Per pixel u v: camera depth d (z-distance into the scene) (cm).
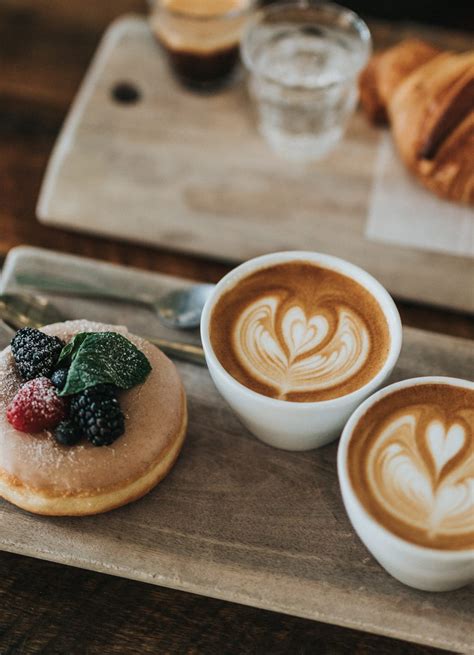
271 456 58
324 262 60
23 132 80
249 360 57
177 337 62
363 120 80
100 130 79
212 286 63
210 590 53
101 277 64
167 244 73
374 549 52
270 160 77
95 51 85
